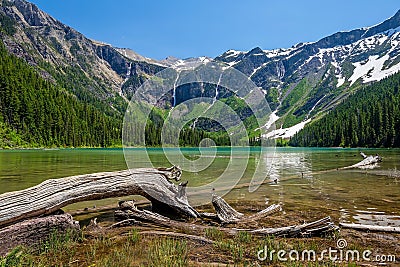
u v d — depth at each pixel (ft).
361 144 292.81
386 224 22.16
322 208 27.78
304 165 85.10
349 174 58.90
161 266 13.38
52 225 17.83
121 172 22.99
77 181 20.81
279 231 19.40
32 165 72.69
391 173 60.18
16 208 17.30
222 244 16.69
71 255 15.40
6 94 251.39
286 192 37.27
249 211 26.96
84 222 22.59
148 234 18.94
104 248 16.47
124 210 22.91
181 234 18.62
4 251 15.66
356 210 26.91
